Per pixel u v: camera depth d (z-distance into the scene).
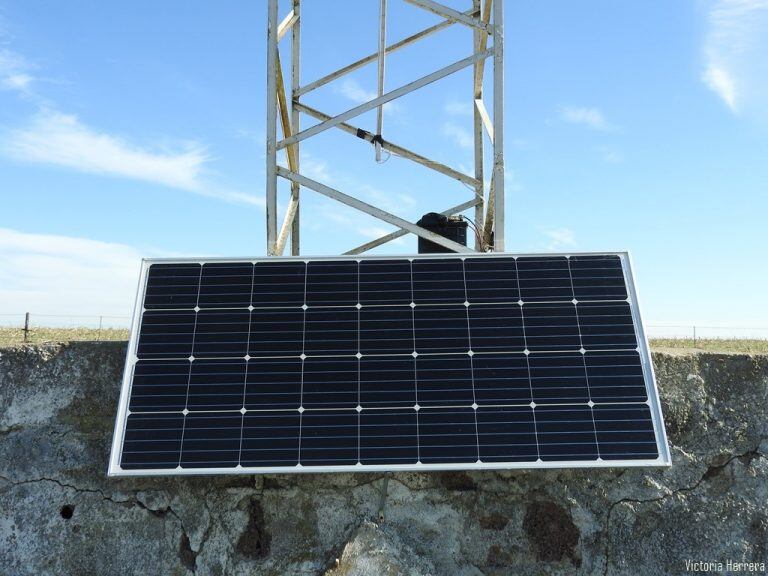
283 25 2.43
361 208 2.18
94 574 1.65
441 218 2.39
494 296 1.79
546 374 1.67
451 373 1.67
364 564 1.57
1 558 1.65
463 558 1.66
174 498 1.69
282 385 1.65
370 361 1.68
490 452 1.56
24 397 1.76
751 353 1.84
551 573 1.66
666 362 1.82
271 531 1.67
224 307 1.77
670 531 1.69
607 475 1.72
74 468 1.72
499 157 2.12
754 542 1.68
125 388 1.64
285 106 2.54
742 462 1.74
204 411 1.61
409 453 1.56
